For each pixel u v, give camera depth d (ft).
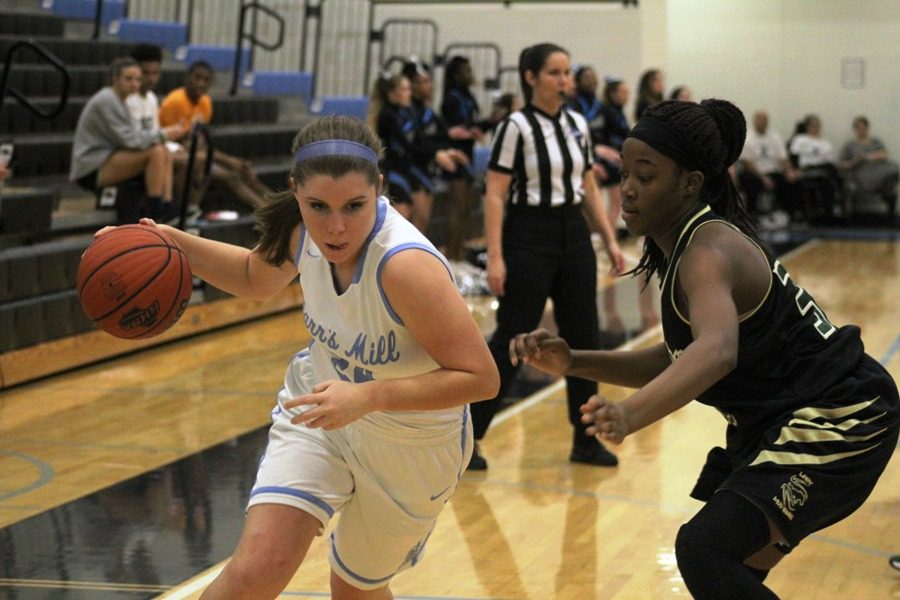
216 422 32.19
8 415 32.99
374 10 79.77
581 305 27.43
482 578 20.93
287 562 13.42
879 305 51.85
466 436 14.46
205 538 22.61
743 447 14.02
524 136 26.86
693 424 32.60
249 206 51.34
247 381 37.35
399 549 14.61
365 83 74.95
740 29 94.58
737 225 14.26
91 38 63.93
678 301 13.51
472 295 54.85
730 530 12.94
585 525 23.93
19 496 25.49
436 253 13.28
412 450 13.93
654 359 15.12
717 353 12.42
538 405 35.09
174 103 53.36
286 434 14.29
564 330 27.61
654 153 13.56
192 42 76.84
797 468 13.16
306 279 14.07
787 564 21.61
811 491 13.12
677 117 13.55
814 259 69.15
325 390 12.44
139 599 19.44
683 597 19.97
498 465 28.58
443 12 79.41
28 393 35.70
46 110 52.49
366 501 14.16
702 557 12.87
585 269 27.35
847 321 47.96
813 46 93.45
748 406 13.75
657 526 23.80
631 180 13.75
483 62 79.05
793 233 83.46
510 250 27.14
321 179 12.59
